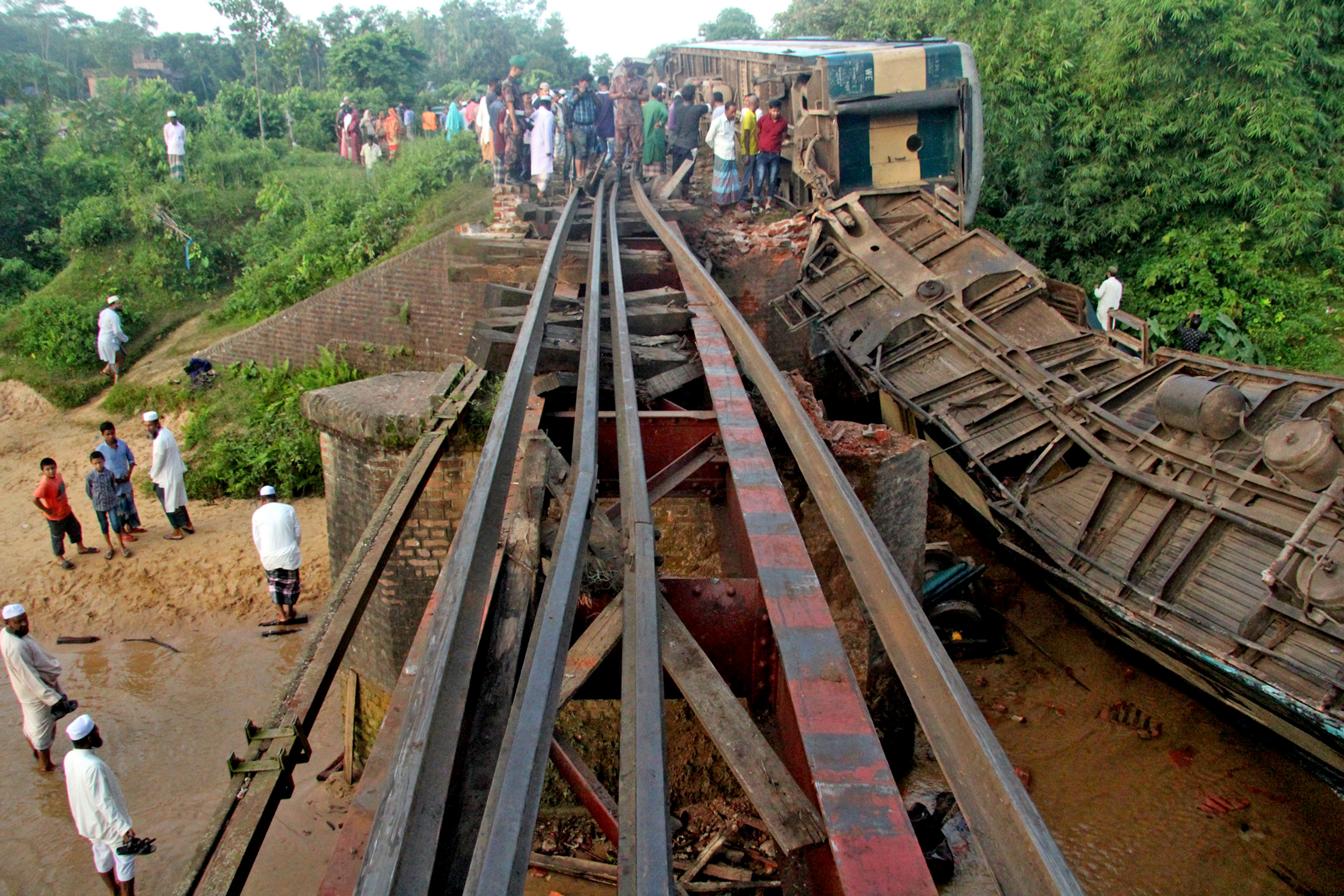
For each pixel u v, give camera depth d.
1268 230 16.34
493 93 16.12
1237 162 16.41
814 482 3.98
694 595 3.14
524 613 3.05
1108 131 17.03
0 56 41.00
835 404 13.41
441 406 6.93
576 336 6.57
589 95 15.88
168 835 7.68
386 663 7.76
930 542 11.77
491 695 2.70
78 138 26.20
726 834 7.05
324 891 2.13
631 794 2.02
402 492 5.19
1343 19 16.62
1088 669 9.80
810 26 25.41
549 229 11.27
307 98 30.84
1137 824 7.69
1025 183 17.61
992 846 1.97
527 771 2.07
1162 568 8.12
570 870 6.72
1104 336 10.65
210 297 20.41
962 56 13.02
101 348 18.14
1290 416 8.31
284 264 18.88
